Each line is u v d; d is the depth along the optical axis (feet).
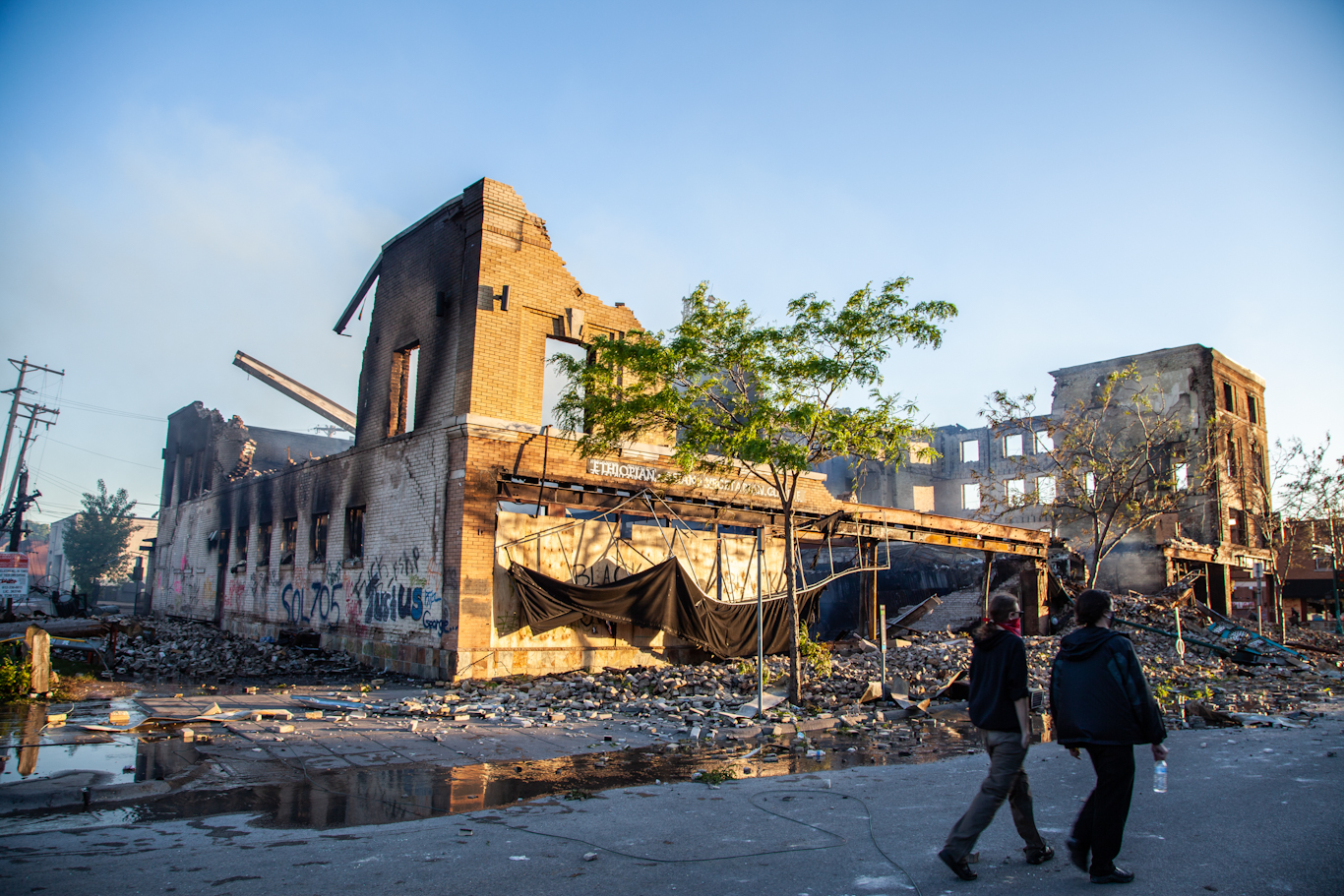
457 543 52.80
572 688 47.57
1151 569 108.37
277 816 20.08
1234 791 22.70
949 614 97.45
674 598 57.11
